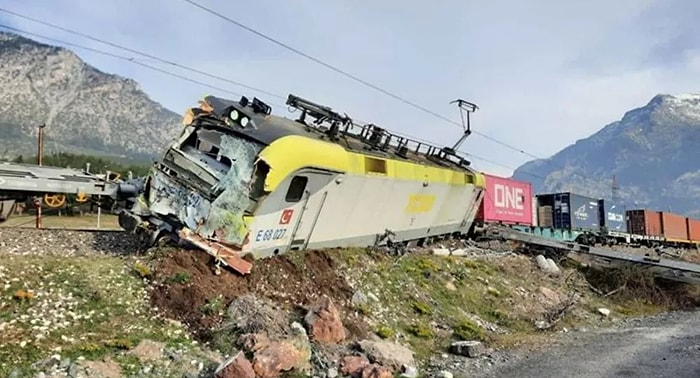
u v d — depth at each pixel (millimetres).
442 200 24938
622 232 51750
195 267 13117
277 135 14672
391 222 21328
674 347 17812
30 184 15016
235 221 13781
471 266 23781
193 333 11227
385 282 18125
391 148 22188
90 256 13344
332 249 18344
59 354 9078
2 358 8602
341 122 19062
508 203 36000
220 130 14797
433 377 12750
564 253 32125
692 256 50438
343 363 11492
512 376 13492
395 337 14812
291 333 11766
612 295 28562
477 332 16922
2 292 10445
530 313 21172
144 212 14539
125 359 9539
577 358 15812
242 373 9469
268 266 14906
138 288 12023
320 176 15922
